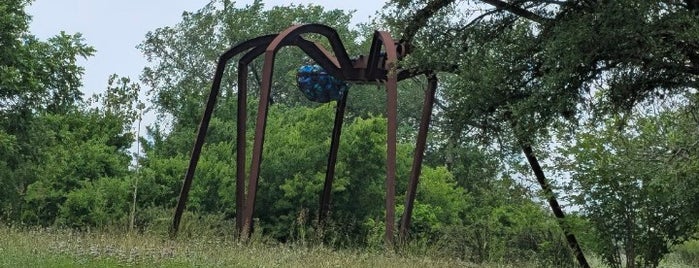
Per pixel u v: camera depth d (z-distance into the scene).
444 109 16.11
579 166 17.50
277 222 30.41
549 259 19.59
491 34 14.77
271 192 30.59
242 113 20.03
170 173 31.06
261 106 18.61
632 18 12.16
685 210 16.61
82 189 29.42
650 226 17.30
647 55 12.70
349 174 30.89
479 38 14.75
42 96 28.31
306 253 14.21
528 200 19.73
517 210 21.34
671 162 14.20
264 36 20.33
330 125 31.59
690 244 26.55
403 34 15.24
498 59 14.52
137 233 16.08
